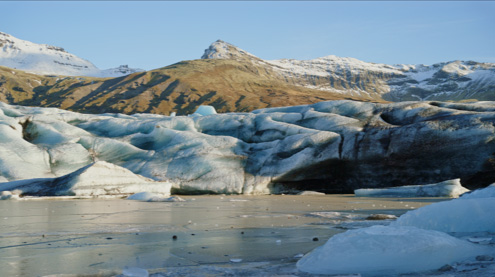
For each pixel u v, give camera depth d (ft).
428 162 96.02
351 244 17.01
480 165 92.27
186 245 22.33
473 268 15.62
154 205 57.31
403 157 96.78
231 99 558.56
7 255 19.39
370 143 99.86
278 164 100.68
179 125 124.06
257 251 20.56
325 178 104.27
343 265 16.12
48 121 119.34
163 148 108.17
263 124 118.73
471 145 92.22
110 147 108.88
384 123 108.37
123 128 124.16
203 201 67.97
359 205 57.31
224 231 28.25
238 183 97.40
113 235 26.30
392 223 25.44
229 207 53.47
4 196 72.33
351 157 99.50
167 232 27.76
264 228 29.91
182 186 95.86
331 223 33.12
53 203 61.77
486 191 35.06
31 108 137.28
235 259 18.31
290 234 26.63
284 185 102.12
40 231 28.27
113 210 47.85
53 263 17.61
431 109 109.40
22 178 92.48
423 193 83.71
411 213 24.93
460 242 18.07
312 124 114.93
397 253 16.44
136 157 106.83
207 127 124.36
